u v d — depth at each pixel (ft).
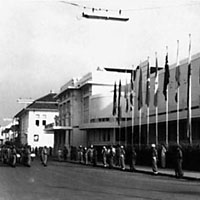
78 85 246.88
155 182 68.85
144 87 180.65
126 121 176.35
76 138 242.58
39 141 321.11
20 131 368.07
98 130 210.79
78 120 245.45
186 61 144.66
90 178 75.05
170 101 153.48
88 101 228.84
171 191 53.83
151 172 93.76
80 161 156.97
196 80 135.54
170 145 116.98
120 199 43.01
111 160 118.32
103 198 43.57
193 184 66.85
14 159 113.80
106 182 66.18
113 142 193.26
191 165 103.96
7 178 71.61
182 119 130.11
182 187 60.49
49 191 50.11
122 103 197.06
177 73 121.08
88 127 204.85
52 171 96.02
